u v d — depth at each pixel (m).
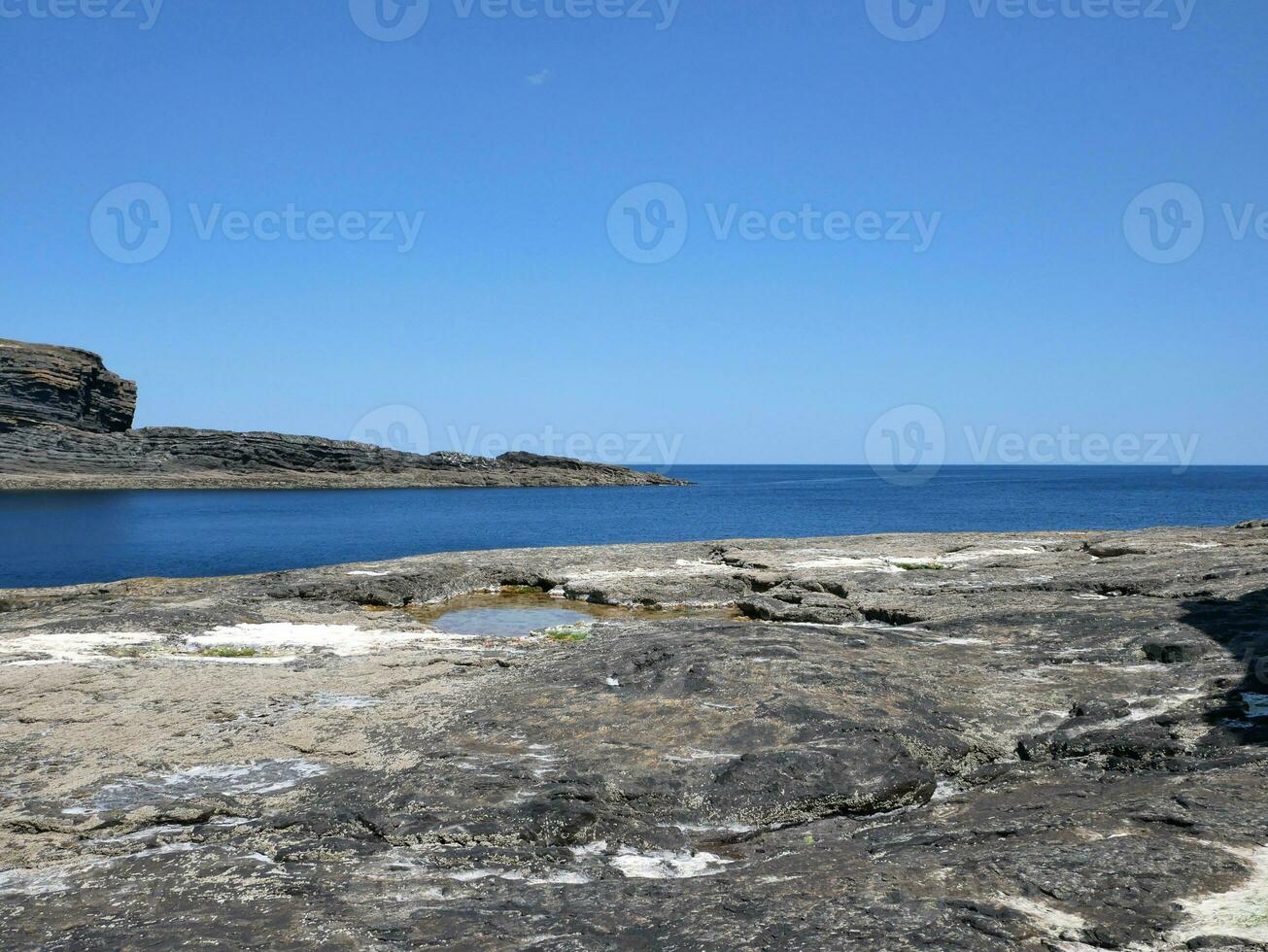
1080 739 11.87
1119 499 134.88
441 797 9.88
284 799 9.93
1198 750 11.21
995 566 28.58
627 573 31.31
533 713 12.59
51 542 65.81
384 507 117.88
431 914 7.20
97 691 13.80
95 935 6.92
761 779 10.56
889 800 10.51
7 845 8.98
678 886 7.92
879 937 6.35
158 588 28.77
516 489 190.50
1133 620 17.33
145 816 9.48
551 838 9.26
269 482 164.62
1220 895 6.86
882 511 110.38
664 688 13.42
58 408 152.75
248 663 15.80
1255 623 16.56
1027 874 7.34
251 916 7.21
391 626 20.80
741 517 100.25
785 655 14.93
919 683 14.03
